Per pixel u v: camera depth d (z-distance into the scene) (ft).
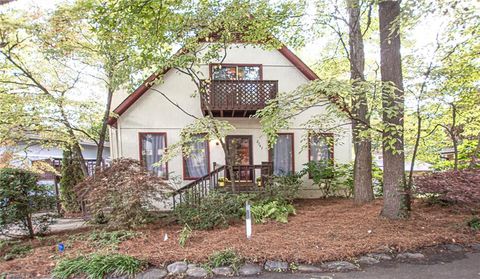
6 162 26.22
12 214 17.88
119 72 23.70
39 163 30.45
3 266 14.12
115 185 19.31
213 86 30.32
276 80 31.14
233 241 15.89
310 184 33.24
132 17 16.55
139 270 13.12
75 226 23.73
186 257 13.84
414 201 23.16
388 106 17.20
